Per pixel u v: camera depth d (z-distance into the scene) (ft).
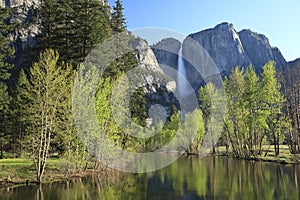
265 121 124.98
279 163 108.99
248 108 129.80
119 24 119.34
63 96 74.64
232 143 139.44
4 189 56.54
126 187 60.39
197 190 57.26
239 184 64.03
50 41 103.55
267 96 123.03
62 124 73.77
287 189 58.44
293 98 137.39
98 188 59.16
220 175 78.02
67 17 102.47
